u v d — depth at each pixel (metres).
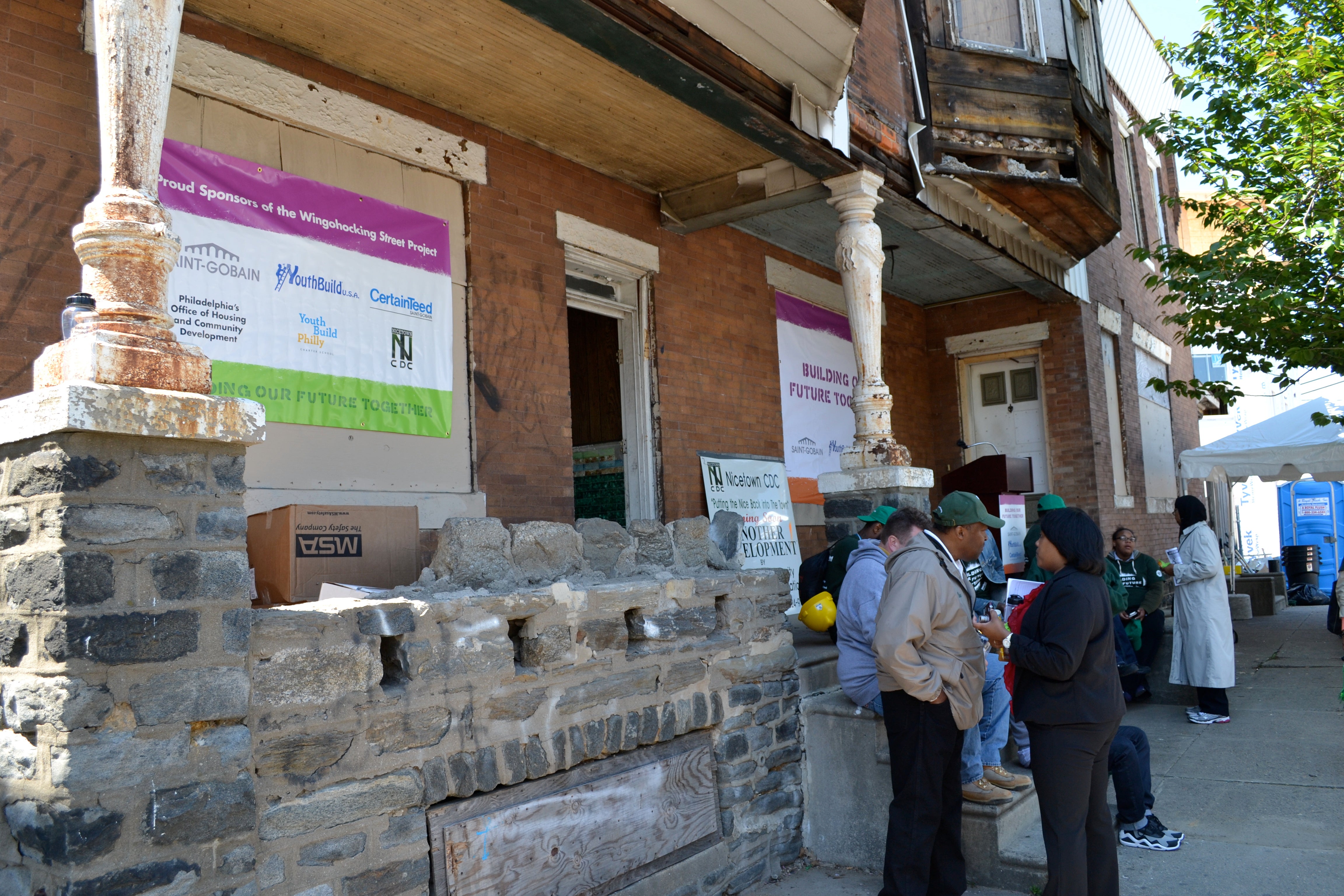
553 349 7.13
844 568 6.89
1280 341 10.34
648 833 4.42
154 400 2.70
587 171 7.60
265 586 4.03
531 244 7.06
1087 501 11.90
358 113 5.98
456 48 5.71
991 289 12.30
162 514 2.77
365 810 3.32
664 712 4.61
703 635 4.89
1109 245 13.70
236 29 5.38
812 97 6.43
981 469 9.04
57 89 4.64
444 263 6.48
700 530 5.23
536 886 3.86
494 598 3.84
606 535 4.70
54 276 4.55
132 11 2.83
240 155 5.41
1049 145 9.16
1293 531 21.34
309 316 5.65
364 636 3.38
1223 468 11.88
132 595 2.69
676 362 8.34
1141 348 14.95
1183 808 5.70
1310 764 6.36
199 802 2.77
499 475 6.66
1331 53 10.00
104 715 2.61
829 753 5.47
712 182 7.91
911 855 4.26
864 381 7.41
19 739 2.67
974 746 4.95
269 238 5.49
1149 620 8.60
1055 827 3.83
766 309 9.55
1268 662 10.19
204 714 2.80
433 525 6.20
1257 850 4.96
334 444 5.75
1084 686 3.83
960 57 8.77
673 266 8.40
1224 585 7.71
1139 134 13.23
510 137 6.98
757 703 5.22
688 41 5.45
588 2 4.84
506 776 3.81
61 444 2.60
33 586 2.62
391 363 6.08
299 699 3.16
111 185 2.82
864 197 7.35
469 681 3.71
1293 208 10.07
